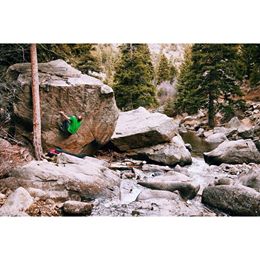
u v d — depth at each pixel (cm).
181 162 1091
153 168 1041
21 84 974
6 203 790
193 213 827
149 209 831
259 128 1135
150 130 1095
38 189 817
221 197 838
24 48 1020
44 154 975
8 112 1003
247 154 1089
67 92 980
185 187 894
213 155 1103
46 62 1086
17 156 932
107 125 1038
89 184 850
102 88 1015
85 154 1050
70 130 978
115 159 1088
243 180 909
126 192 895
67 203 801
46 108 977
